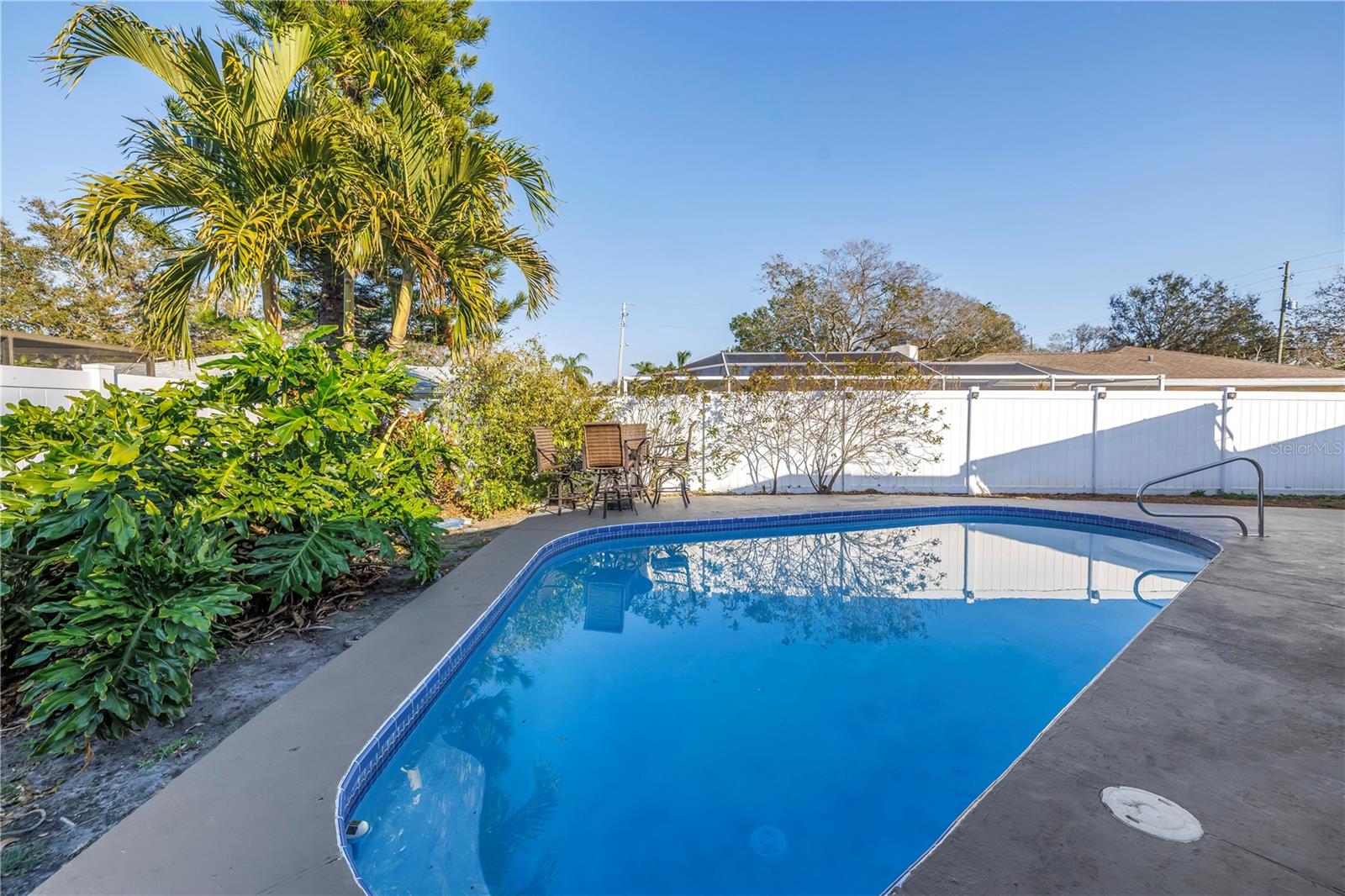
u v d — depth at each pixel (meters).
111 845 1.77
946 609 5.23
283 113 7.36
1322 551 5.86
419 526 4.60
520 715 3.37
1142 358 22.25
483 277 8.11
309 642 3.66
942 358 30.92
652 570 6.52
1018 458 10.41
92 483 2.80
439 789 2.66
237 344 4.33
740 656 4.21
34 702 2.74
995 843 1.78
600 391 10.24
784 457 10.80
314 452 4.23
